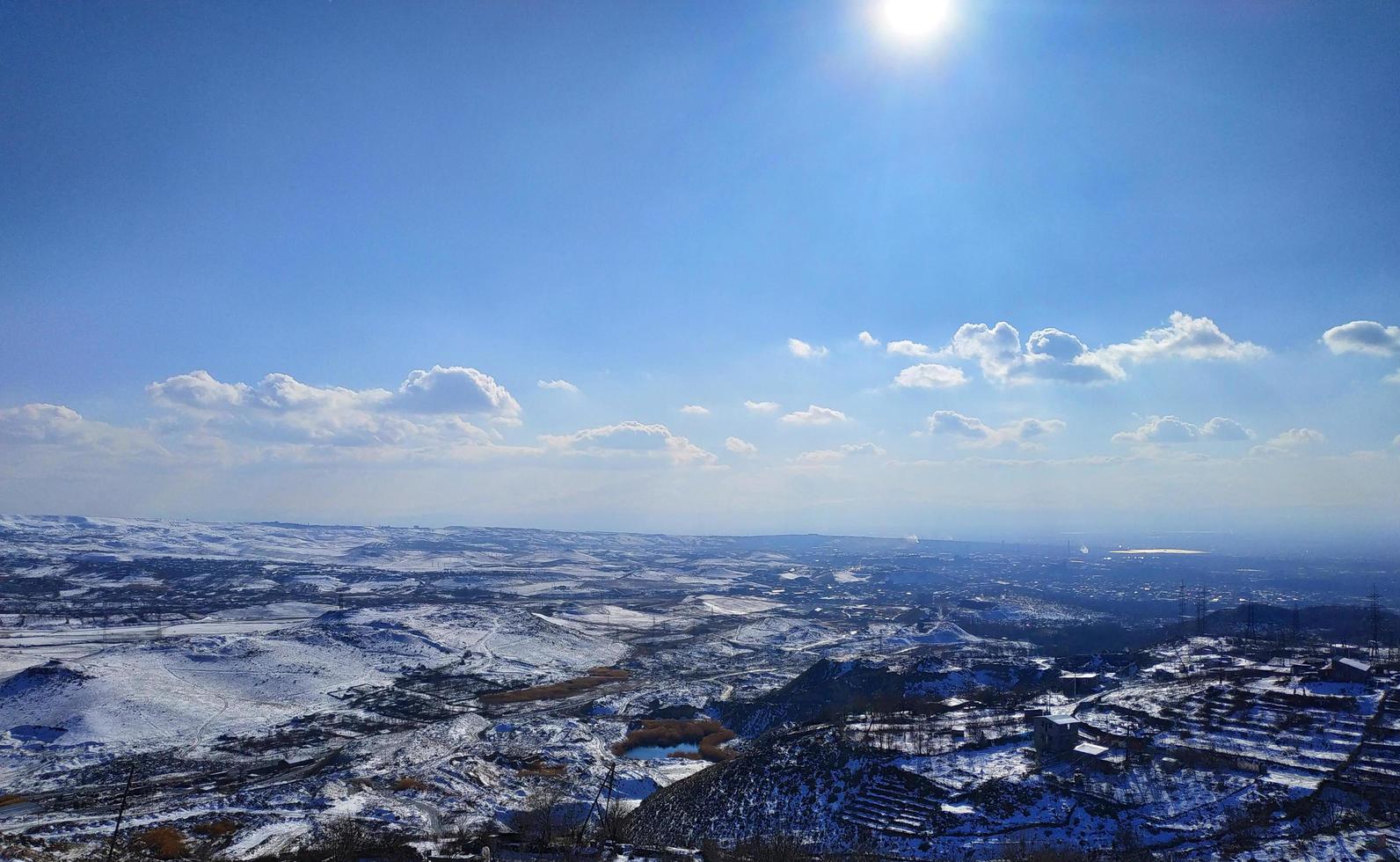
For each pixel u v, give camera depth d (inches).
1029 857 3107.8
